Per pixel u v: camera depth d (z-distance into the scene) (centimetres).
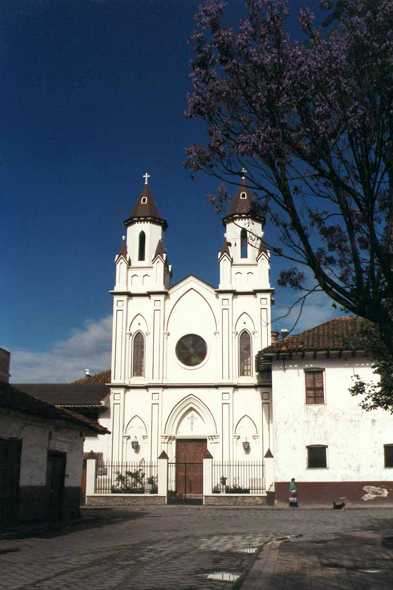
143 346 3750
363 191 1022
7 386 1900
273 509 2694
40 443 1888
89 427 2105
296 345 2975
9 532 1600
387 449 2830
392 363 1507
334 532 1606
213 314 3728
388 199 1073
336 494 2817
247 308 3716
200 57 1064
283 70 1020
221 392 3572
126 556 1188
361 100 998
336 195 1066
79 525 1891
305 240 1039
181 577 948
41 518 1880
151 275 3847
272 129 1011
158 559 1145
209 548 1309
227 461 3466
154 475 3472
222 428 3516
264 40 1038
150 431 3566
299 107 1019
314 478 2858
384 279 1078
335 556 1140
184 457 3559
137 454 3541
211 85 1047
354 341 1686
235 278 3781
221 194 1154
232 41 1044
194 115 1071
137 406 3622
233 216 3853
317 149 1014
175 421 3591
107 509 2717
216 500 2983
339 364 2953
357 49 997
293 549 1238
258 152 1019
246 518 2177
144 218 3956
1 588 853
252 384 3569
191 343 3709
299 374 2981
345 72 1003
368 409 1625
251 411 3541
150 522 2006
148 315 3772
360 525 1836
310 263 1044
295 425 2925
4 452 1691
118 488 3269
